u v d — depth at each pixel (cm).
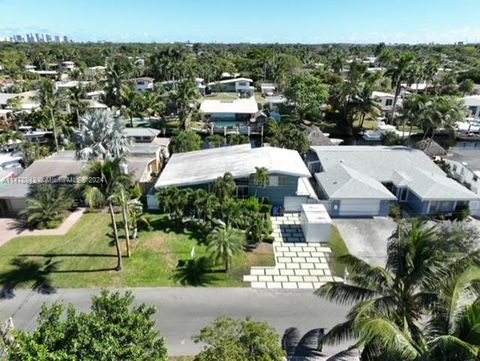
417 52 16212
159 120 6494
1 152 4697
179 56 11169
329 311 2052
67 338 1165
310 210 2934
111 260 2527
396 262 1472
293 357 1717
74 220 3148
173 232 2920
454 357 1044
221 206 2888
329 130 6266
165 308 2058
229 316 2002
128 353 1137
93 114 3200
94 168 2173
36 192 3102
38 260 2528
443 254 1349
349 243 2789
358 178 3391
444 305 1246
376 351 1240
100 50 18488
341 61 11106
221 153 3969
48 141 5241
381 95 7156
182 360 1700
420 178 3456
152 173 4250
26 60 13625
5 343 1302
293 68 10888
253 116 6869
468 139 5806
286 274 2398
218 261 2472
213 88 10069
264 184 3209
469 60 14550
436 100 4672
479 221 3159
